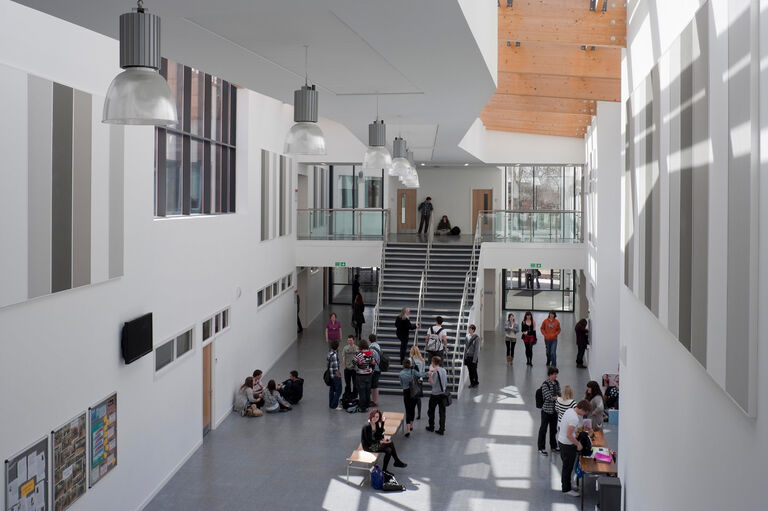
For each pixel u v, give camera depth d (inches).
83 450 343.3
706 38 189.8
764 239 139.4
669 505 258.2
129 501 396.8
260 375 614.9
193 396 508.1
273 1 198.8
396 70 303.7
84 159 339.3
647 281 299.1
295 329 911.0
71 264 326.6
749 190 146.6
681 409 237.6
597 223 684.1
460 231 1203.2
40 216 301.0
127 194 391.2
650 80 291.0
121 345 385.4
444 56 276.4
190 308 500.7
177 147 510.0
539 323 1123.9
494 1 347.6
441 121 474.3
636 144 338.3
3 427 279.3
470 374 701.3
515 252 895.7
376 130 349.1
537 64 491.2
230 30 235.8
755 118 144.4
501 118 845.2
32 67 300.0
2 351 279.0
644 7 319.3
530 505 420.8
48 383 312.0
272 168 762.2
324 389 680.4
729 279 163.8
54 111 312.0
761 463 144.1
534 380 727.7
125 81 137.4
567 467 435.8
